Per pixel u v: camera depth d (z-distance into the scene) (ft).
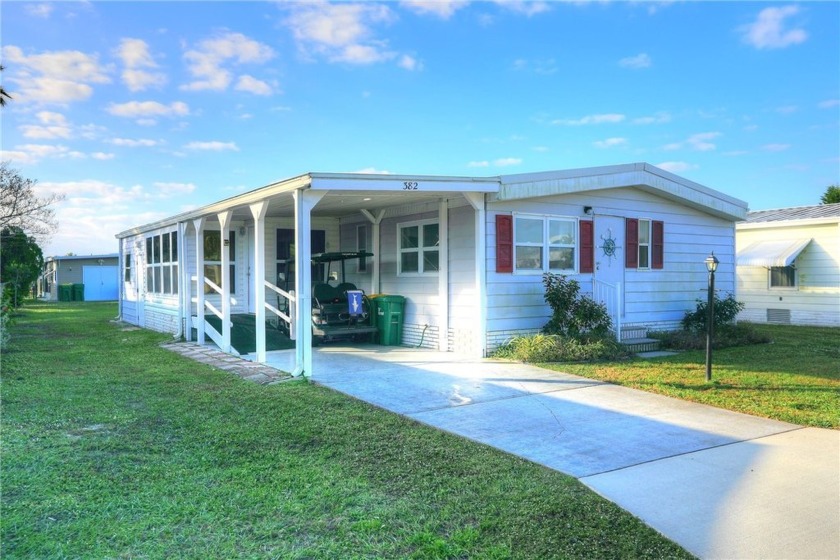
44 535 11.53
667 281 44.19
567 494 13.84
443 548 11.09
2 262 90.12
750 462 16.30
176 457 16.34
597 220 40.01
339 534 11.73
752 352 36.78
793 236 59.00
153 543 11.27
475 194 34.01
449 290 37.29
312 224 48.85
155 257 53.98
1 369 30.17
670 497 13.79
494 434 18.95
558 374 29.01
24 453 16.48
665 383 26.63
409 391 25.13
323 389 25.36
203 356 35.42
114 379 27.66
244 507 12.98
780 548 11.31
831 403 22.86
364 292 45.24
